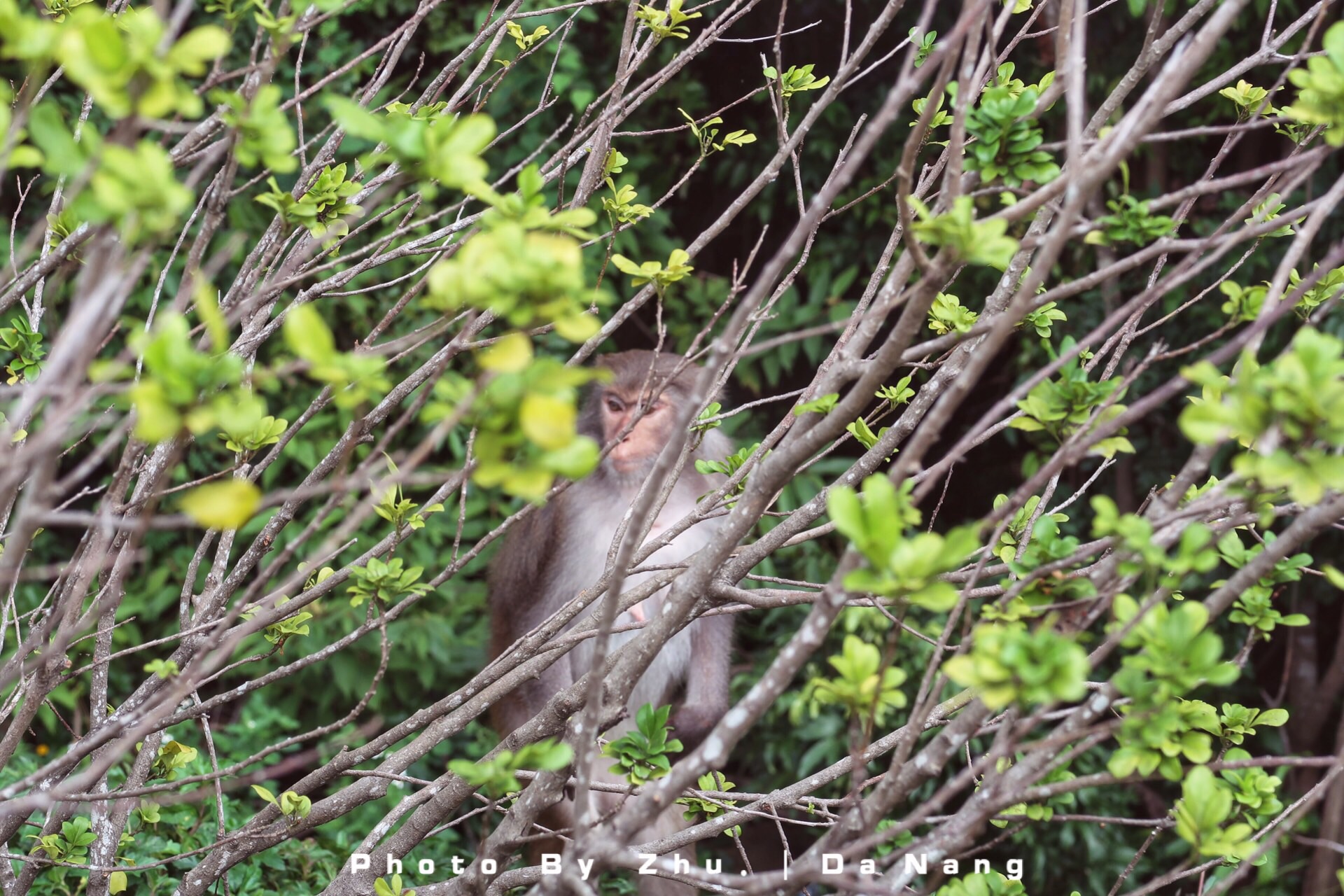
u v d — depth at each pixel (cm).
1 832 467
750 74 1259
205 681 402
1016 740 318
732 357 492
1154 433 1131
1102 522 290
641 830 327
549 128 1178
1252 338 293
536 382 233
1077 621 331
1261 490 293
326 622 1120
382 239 467
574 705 437
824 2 1209
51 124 242
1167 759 311
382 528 1148
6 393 321
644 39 1185
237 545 1144
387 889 441
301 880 774
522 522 832
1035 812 385
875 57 1209
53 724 1060
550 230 461
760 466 371
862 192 1206
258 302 376
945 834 324
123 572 393
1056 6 698
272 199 344
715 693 794
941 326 449
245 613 455
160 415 233
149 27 251
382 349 334
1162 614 295
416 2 1216
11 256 335
